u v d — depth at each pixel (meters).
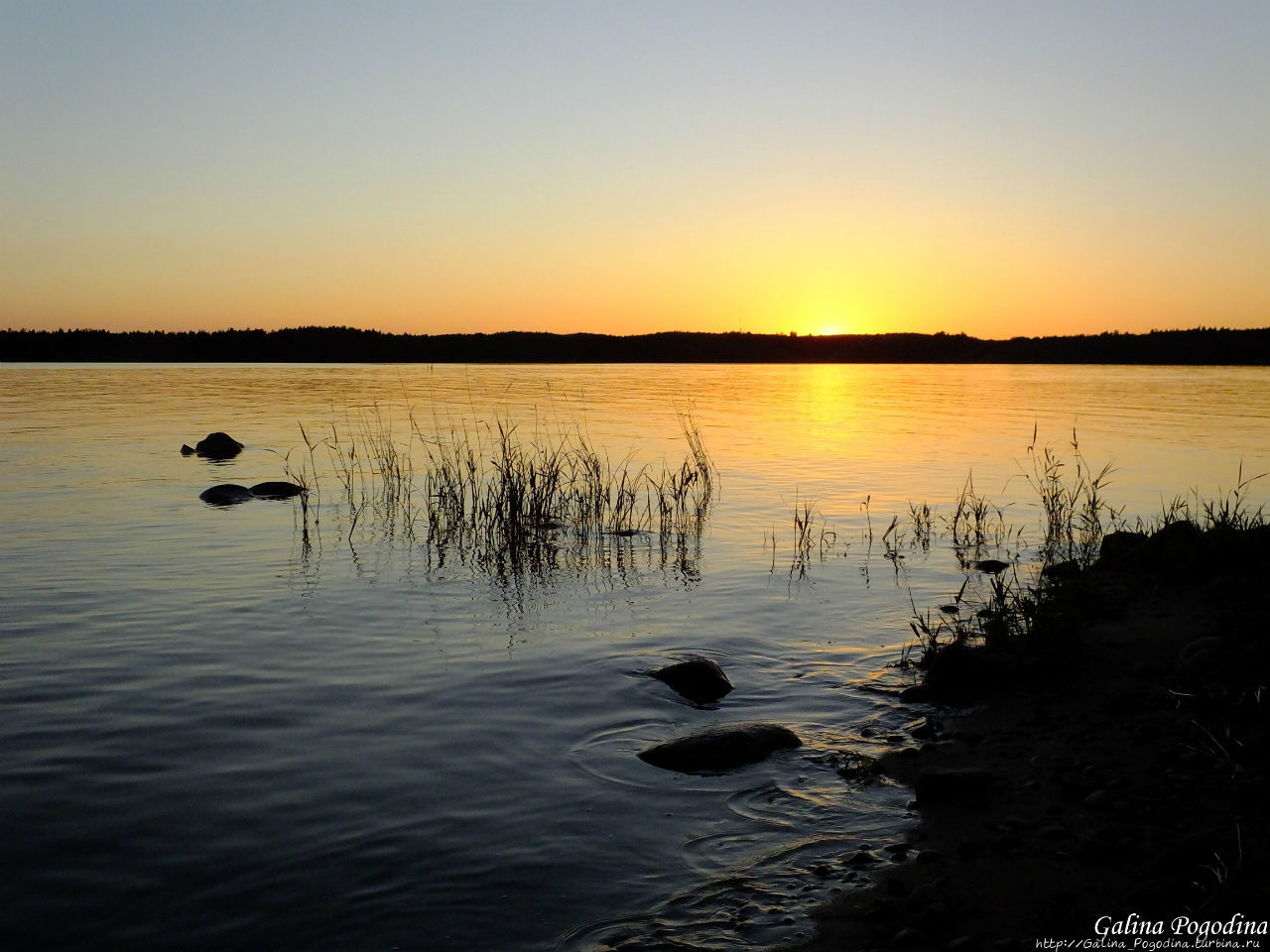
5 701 7.84
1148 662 8.21
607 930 4.85
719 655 9.18
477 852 5.59
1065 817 5.86
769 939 4.76
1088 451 24.34
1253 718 6.96
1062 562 12.47
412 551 13.97
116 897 5.11
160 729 7.34
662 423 32.22
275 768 6.69
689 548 14.24
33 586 11.50
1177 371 79.12
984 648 8.91
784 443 26.70
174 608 10.66
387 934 4.82
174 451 24.44
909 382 61.62
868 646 9.55
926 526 15.63
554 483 17.25
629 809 6.12
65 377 60.44
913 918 4.89
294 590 11.55
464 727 7.43
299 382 55.56
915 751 6.95
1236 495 17.58
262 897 5.12
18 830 5.79
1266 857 5.06
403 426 30.66
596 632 9.94
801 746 7.10
